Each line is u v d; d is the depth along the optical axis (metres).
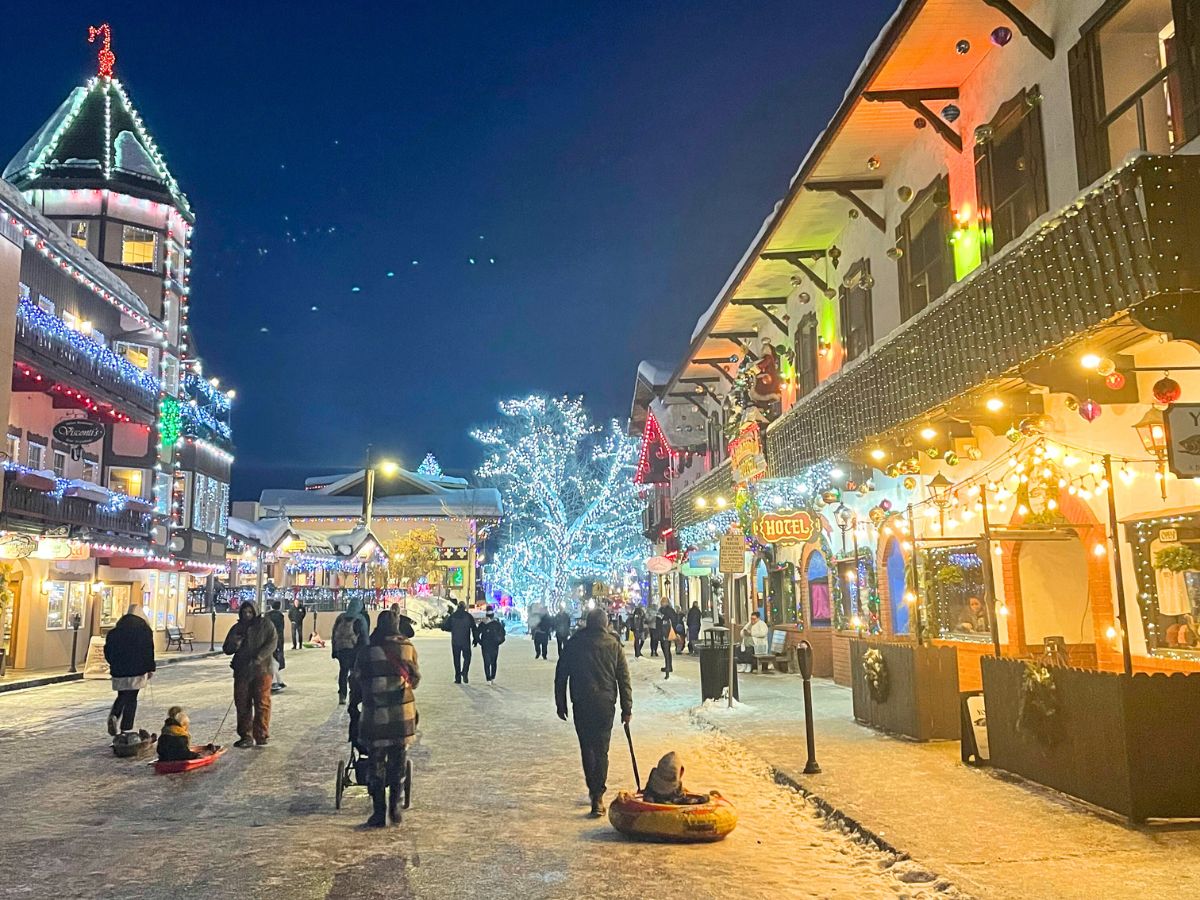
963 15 11.59
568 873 6.58
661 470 42.09
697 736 12.86
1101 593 10.35
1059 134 10.81
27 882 6.41
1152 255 7.36
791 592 23.69
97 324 31.36
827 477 18.64
